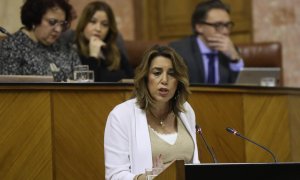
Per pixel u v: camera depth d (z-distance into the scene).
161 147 7.93
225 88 10.23
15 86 8.71
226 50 12.40
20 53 10.02
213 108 10.15
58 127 8.97
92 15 11.38
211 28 12.36
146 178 7.19
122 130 7.89
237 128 10.37
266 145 10.67
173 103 8.23
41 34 10.16
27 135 8.79
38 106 8.85
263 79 12.05
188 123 8.27
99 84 9.22
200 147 9.95
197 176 6.31
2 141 8.66
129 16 17.11
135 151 7.82
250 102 10.50
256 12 16.78
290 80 16.45
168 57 8.03
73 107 9.07
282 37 16.55
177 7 17.72
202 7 12.52
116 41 11.78
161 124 8.12
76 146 9.08
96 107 9.21
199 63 12.26
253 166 6.44
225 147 10.23
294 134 11.05
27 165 8.78
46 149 8.89
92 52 11.17
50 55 10.32
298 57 16.39
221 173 6.36
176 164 6.21
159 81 7.94
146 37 17.64
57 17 10.12
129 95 9.39
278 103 10.80
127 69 11.97
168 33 17.78
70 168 9.04
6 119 8.68
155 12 17.88
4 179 8.68
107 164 7.88
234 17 17.25
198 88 10.02
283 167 6.50
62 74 10.31
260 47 14.04
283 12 16.50
